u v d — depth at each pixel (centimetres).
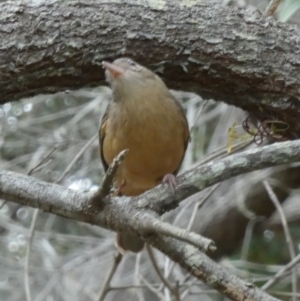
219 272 543
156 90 715
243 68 735
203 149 1156
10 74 723
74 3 734
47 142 1168
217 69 741
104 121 766
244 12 752
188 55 738
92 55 732
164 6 743
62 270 1082
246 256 1123
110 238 1156
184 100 1192
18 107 1279
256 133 785
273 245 1230
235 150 916
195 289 1104
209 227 1185
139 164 737
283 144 593
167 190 604
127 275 1154
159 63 743
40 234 1180
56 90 761
